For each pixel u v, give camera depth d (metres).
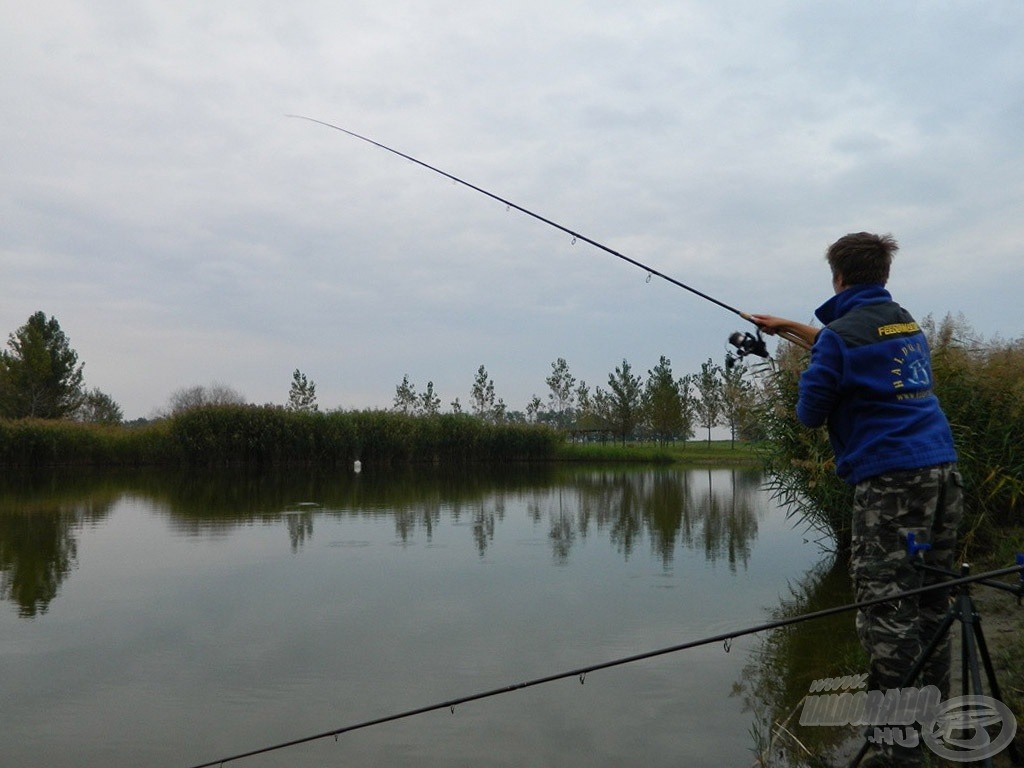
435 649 4.40
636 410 39.47
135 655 4.34
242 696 3.73
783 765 2.88
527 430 28.66
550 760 3.02
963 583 2.04
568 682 3.88
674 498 13.27
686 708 3.50
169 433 23.69
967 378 5.88
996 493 5.56
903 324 2.54
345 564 6.91
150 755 3.13
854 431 2.47
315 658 4.26
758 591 5.75
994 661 3.28
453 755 3.09
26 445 22.73
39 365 33.88
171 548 7.81
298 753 3.13
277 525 9.60
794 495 6.95
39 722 3.43
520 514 10.80
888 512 2.37
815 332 2.93
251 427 24.11
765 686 3.73
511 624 4.89
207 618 5.10
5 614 5.22
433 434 26.77
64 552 7.57
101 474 20.41
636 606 5.31
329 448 24.73
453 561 7.06
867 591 2.42
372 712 3.53
